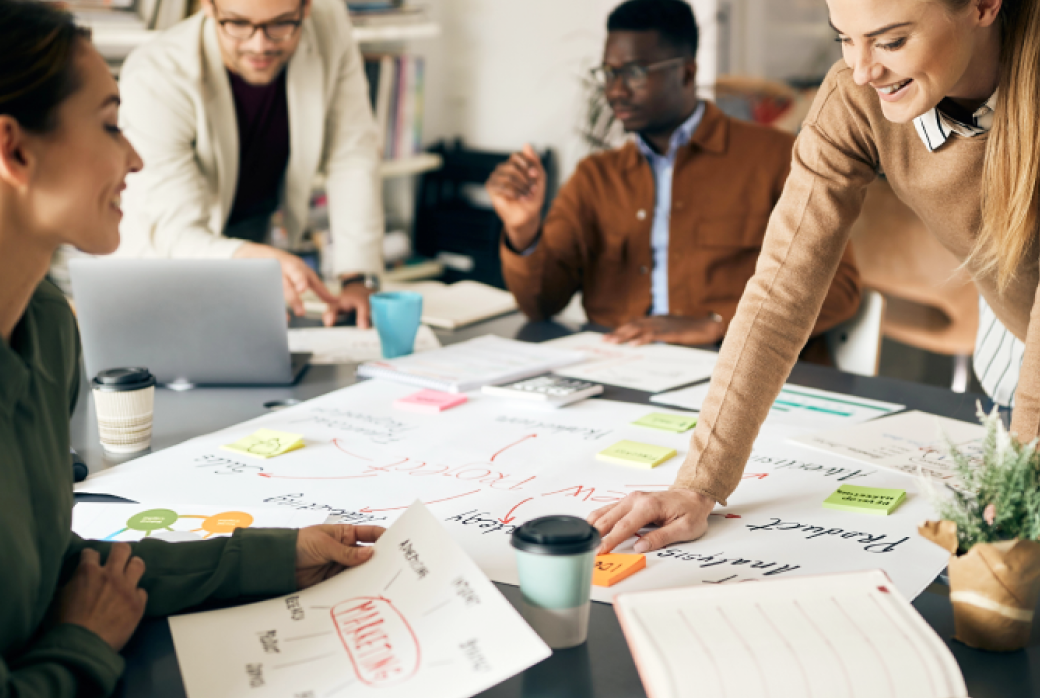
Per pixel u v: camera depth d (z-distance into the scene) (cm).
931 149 96
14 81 59
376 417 121
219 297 130
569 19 311
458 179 330
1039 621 68
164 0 252
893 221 247
